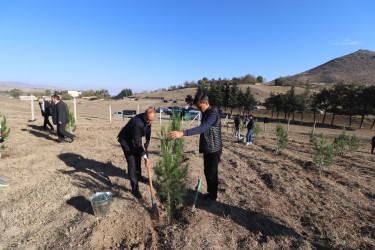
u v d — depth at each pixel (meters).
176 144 6.57
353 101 37.78
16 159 5.71
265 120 20.59
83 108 49.41
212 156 3.79
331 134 24.06
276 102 45.75
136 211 3.67
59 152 6.65
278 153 8.91
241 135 15.47
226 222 3.42
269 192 4.72
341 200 4.44
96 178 4.91
